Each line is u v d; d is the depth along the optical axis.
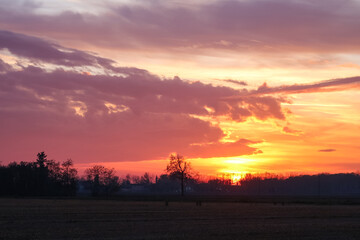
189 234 38.19
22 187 185.00
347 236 38.00
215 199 146.25
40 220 50.84
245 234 38.59
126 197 164.88
